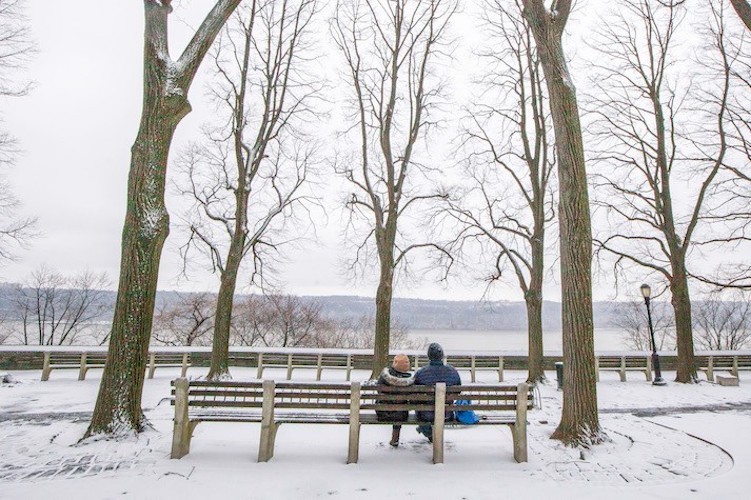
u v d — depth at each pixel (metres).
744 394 13.89
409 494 4.95
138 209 7.29
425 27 16.48
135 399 7.07
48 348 15.98
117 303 7.17
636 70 18.48
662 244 17.86
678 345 16.72
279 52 15.66
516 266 16.75
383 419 6.35
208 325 35.19
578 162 7.68
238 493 4.88
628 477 5.65
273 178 17.48
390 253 15.40
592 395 7.17
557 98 7.82
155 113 7.46
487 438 7.41
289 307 35.75
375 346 14.85
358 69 16.61
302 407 6.10
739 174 16.77
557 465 6.05
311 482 5.23
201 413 6.38
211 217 16.00
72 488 4.96
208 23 7.94
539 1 8.02
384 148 15.93
